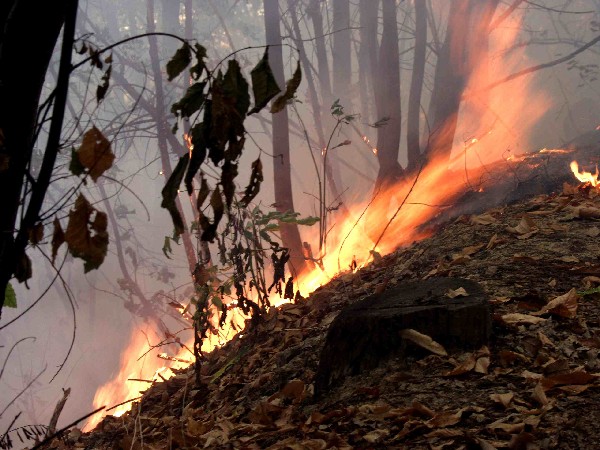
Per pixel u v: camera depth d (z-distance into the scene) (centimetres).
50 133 206
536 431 291
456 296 394
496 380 348
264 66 221
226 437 386
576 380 325
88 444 504
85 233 205
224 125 218
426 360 374
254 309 534
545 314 407
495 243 554
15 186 218
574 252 512
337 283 615
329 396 380
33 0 215
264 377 453
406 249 653
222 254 541
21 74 217
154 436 445
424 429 312
